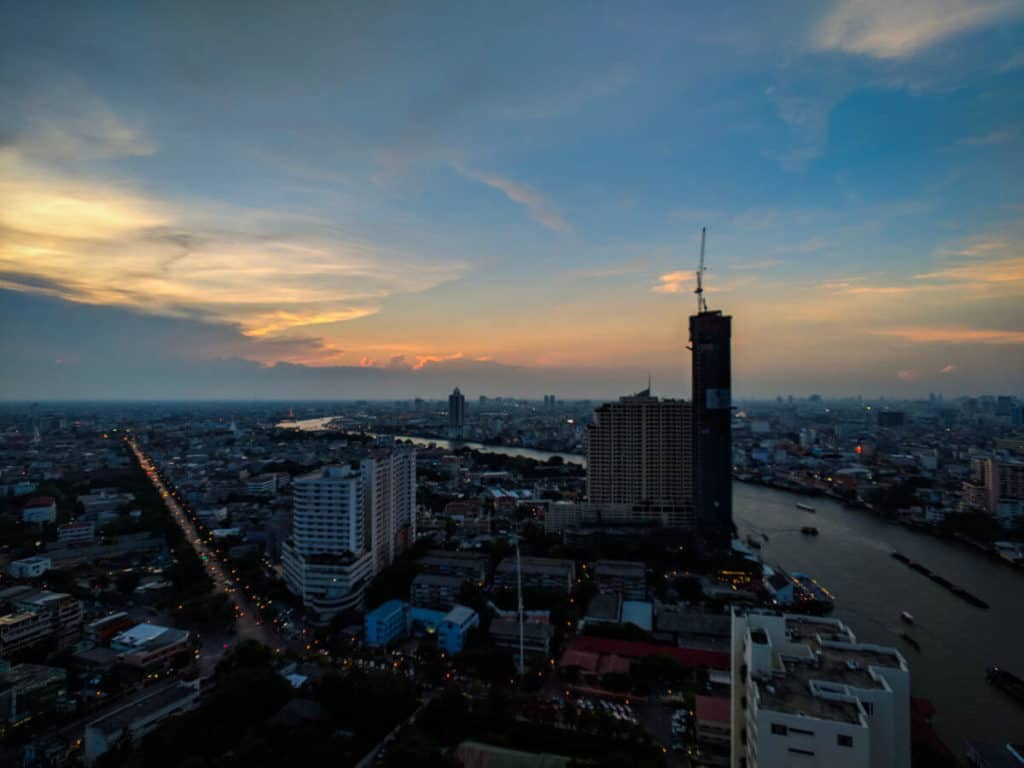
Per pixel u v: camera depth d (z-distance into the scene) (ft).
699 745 432.25
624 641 595.06
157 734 411.95
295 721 440.86
